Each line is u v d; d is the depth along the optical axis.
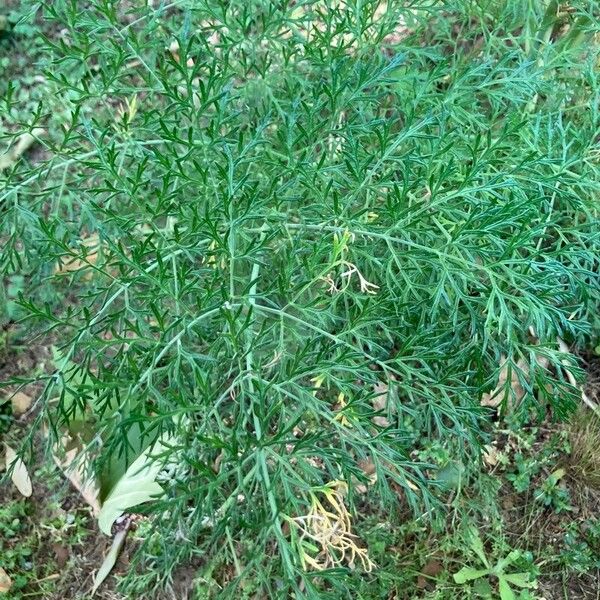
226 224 1.61
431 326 1.57
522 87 2.00
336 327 1.89
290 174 1.76
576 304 1.91
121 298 2.16
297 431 1.80
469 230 1.53
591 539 2.12
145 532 1.98
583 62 2.27
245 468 1.53
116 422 1.50
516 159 1.81
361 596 1.88
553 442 2.17
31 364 2.23
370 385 1.66
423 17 2.17
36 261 1.92
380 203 1.93
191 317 1.61
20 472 2.10
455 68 2.09
